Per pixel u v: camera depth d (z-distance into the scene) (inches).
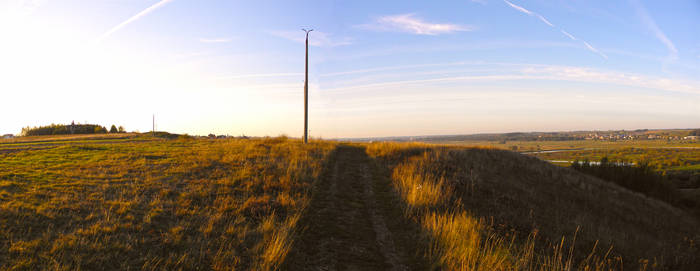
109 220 258.1
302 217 318.3
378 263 242.4
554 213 482.0
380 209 377.1
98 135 1395.2
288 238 257.8
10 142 913.5
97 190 339.6
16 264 183.3
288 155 657.0
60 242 213.0
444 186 468.1
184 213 291.0
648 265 341.1
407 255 259.3
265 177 442.0
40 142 911.0
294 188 411.5
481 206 422.0
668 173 2127.2
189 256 215.5
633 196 919.7
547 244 333.4
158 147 765.3
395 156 748.6
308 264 230.4
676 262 370.3
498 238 303.7
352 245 271.3
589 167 1315.2
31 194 301.4
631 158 4387.3
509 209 434.6
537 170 847.1
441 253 252.7
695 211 1010.1
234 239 245.4
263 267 207.8
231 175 444.1
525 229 358.0
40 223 240.8
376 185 489.7
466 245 262.1
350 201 399.5
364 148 988.6
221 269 201.0
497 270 229.6
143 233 243.0
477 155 826.2
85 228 241.9
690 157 4311.0
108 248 212.2
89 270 187.5
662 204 965.2
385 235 300.0
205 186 386.6
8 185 327.3
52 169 433.7
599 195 759.7
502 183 591.2
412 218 342.0
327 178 505.7
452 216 334.6
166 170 462.3
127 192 340.5
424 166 599.5
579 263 303.1
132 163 505.0
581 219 479.5
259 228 272.1
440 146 981.8
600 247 364.2
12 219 239.0
